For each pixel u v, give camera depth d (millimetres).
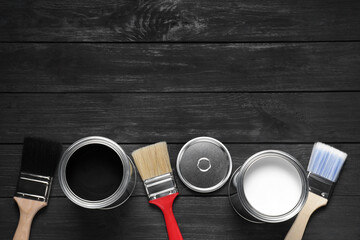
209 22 1114
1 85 1099
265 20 1117
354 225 1077
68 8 1114
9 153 1086
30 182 1037
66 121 1095
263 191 974
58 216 1072
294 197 970
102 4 1114
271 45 1115
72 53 1107
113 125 1096
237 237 1072
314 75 1111
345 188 1087
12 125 1091
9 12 1111
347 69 1113
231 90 1107
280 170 984
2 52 1104
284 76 1110
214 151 1078
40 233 1066
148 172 1033
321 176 1057
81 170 960
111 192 954
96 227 1073
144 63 1107
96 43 1110
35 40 1108
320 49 1117
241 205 1009
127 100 1101
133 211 1077
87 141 961
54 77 1103
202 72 1107
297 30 1117
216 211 1077
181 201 1079
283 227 1075
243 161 1094
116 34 1111
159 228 1075
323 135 1102
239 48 1113
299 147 1100
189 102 1104
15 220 1073
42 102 1098
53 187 1076
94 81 1104
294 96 1108
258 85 1108
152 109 1101
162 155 1033
